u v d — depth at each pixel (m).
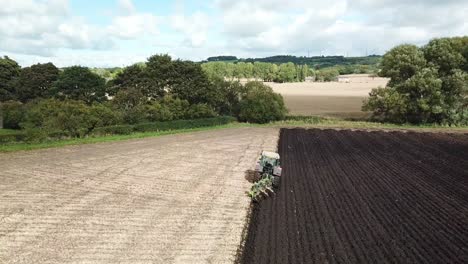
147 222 21.23
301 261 16.70
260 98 72.50
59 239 18.80
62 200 24.58
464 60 70.88
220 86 75.62
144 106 60.12
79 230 19.92
